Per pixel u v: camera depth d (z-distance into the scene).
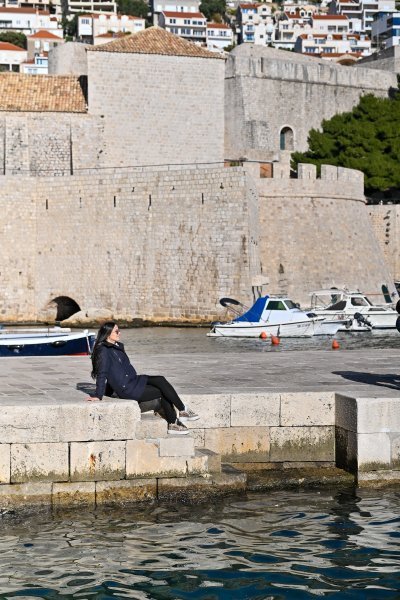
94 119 103.31
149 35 108.50
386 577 18.98
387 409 26.05
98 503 24.00
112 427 24.06
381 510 23.72
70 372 32.59
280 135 142.38
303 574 19.19
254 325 73.94
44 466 23.78
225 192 81.62
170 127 106.94
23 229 90.00
